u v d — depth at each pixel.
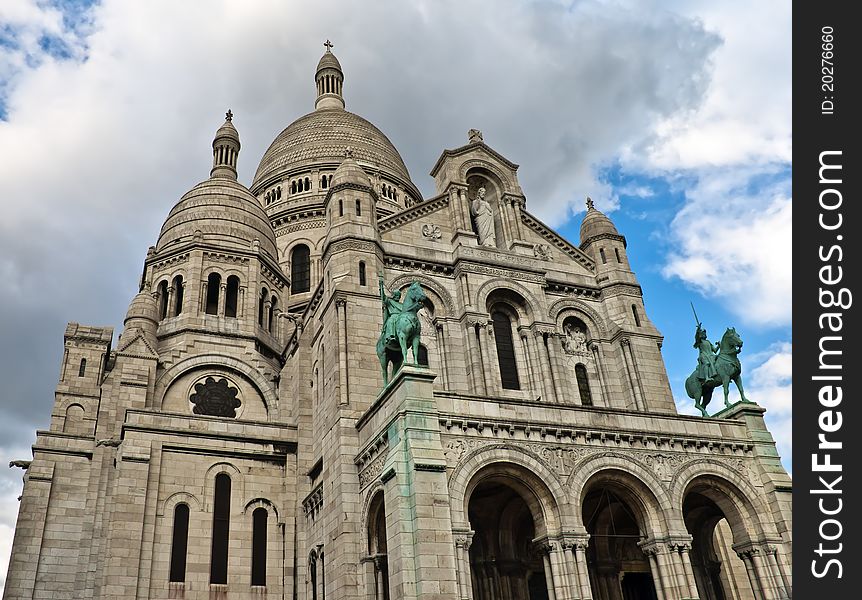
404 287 40.06
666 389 41.69
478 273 41.59
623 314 43.56
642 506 31.38
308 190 76.88
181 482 39.50
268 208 76.69
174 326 48.88
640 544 31.28
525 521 35.31
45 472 45.41
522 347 41.09
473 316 39.91
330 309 38.38
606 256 45.94
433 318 40.25
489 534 34.34
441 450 27.94
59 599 42.34
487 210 45.47
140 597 35.66
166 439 40.16
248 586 38.06
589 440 31.30
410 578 25.64
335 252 39.47
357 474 32.75
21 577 42.19
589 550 35.84
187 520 38.69
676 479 31.97
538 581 34.84
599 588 34.91
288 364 47.38
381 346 32.22
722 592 37.81
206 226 54.22
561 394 39.66
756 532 32.47
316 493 37.16
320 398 39.62
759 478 33.66
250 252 53.25
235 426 41.81
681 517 31.14
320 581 34.72
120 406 43.00
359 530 31.56
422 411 28.53
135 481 38.34
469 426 29.36
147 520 37.72
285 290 56.94
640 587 36.66
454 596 25.41
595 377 42.34
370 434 31.92
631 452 31.83
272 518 40.41
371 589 29.95
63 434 46.81
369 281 38.56
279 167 80.06
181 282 51.53
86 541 40.09
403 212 42.94
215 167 64.75
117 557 36.06
